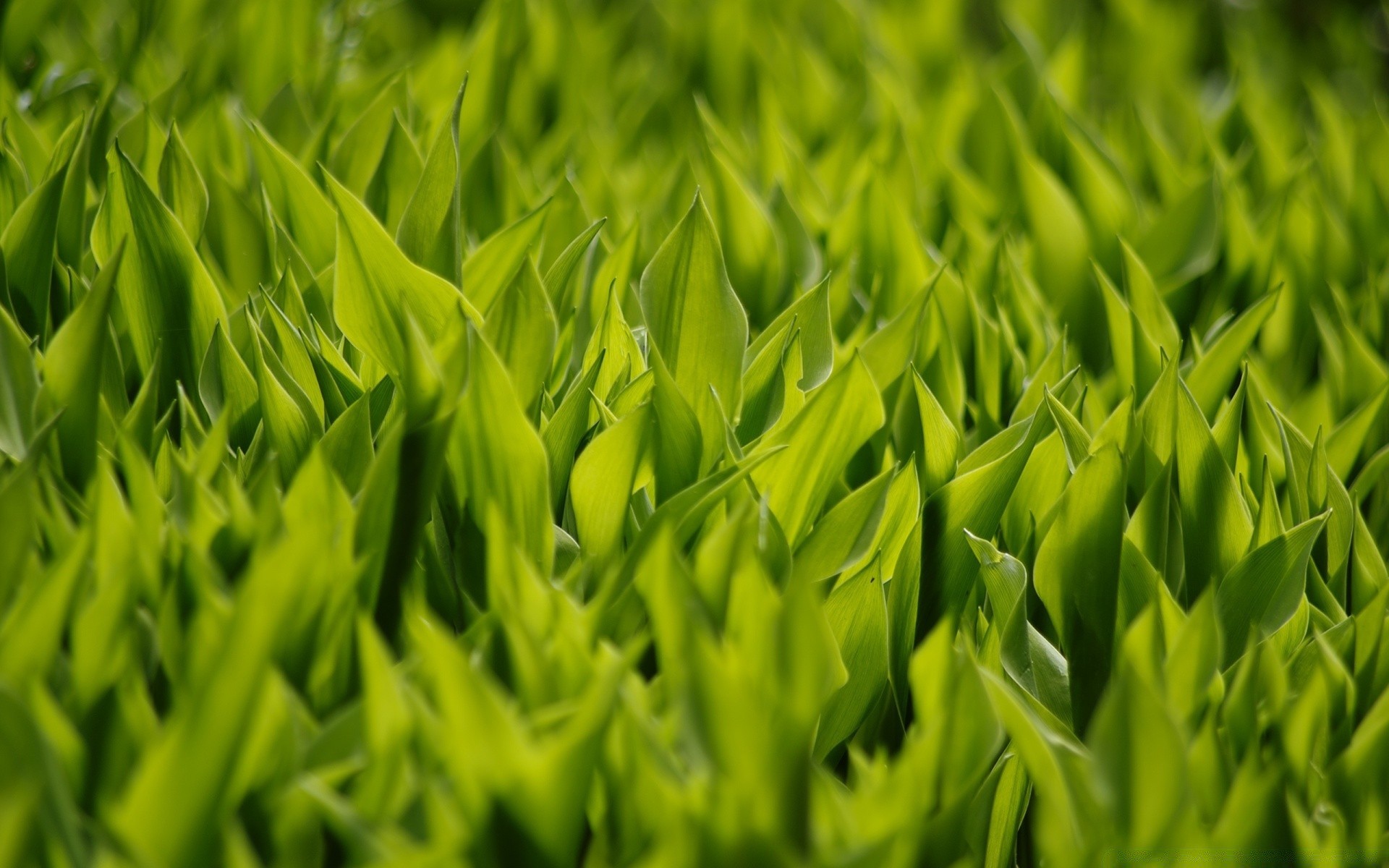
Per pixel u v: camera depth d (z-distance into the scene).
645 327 1.22
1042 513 1.21
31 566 1.08
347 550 1.08
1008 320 1.39
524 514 1.14
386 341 1.18
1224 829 1.05
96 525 1.08
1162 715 1.04
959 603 1.19
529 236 1.25
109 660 1.05
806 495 1.18
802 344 1.25
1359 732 1.09
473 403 1.12
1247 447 1.29
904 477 1.17
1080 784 1.06
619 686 1.04
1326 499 1.23
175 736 1.00
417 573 1.14
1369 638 1.14
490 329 1.18
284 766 1.03
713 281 1.22
